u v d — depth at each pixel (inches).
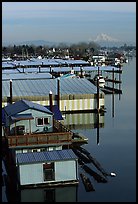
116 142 2175.2
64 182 1454.2
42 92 3026.6
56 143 1636.3
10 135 1662.2
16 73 4724.4
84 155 1888.5
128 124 2677.2
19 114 1712.6
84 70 5423.2
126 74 6412.4
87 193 1416.1
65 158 1450.5
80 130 2517.2
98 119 2866.6
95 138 2277.3
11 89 2829.7
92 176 1595.7
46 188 1440.7
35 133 1699.1
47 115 1733.5
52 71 5049.2
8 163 1795.0
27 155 1489.9
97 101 3046.3
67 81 3395.7
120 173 1632.6
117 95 4121.6
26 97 2915.8
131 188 1456.7
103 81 4675.2
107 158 1859.0
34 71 5098.4
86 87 3198.8
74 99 3029.0
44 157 1462.8
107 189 1450.5
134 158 1849.2
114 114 3048.7
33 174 1425.9
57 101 2967.5
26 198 1413.6
